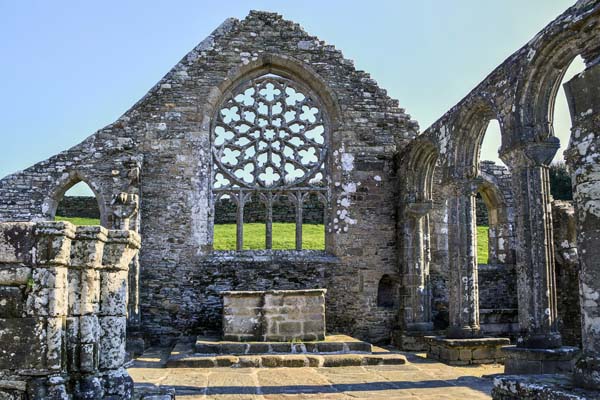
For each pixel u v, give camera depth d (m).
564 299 15.40
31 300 5.93
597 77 4.82
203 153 17.42
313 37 18.42
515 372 10.23
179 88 17.62
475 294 13.36
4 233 5.99
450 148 13.77
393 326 17.30
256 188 17.83
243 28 18.27
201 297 16.80
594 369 4.61
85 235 6.30
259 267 17.09
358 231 17.58
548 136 10.58
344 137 17.94
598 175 4.77
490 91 11.82
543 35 10.04
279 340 13.84
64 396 5.88
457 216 13.55
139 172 16.47
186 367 12.32
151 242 16.81
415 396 9.12
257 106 18.20
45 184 16.36
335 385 10.17
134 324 15.30
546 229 10.44
